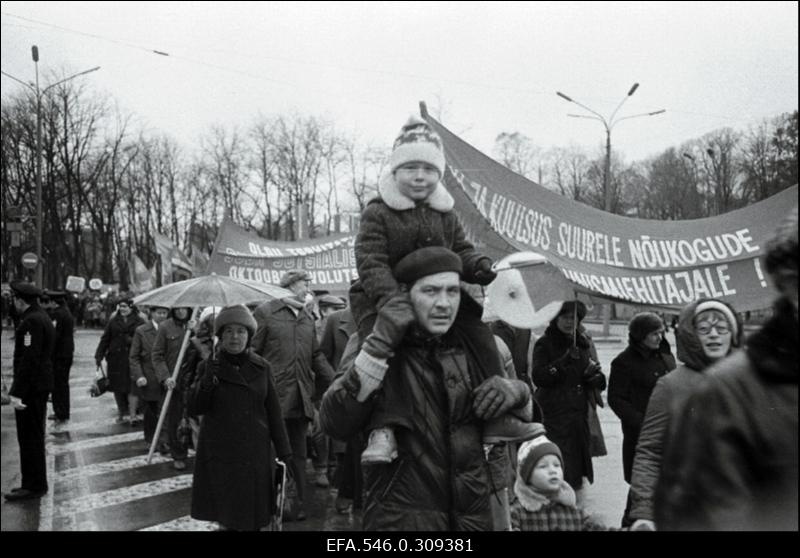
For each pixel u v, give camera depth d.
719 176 33.78
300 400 7.15
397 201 3.50
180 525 6.51
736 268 5.49
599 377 6.45
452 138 5.82
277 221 52.41
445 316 3.30
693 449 1.80
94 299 43.78
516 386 3.39
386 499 3.36
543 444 4.19
